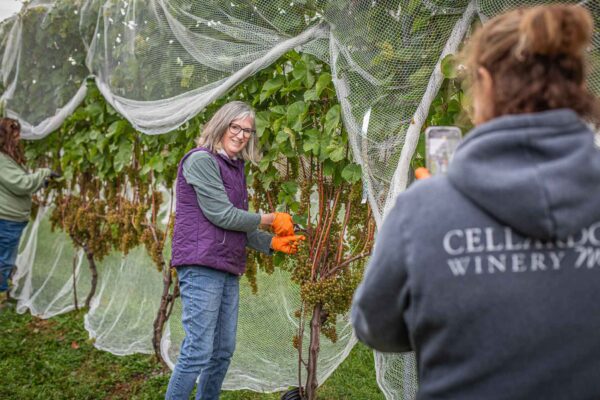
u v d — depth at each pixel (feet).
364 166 7.93
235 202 9.22
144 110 11.17
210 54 9.57
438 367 3.38
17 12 14.48
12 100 15.62
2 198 14.56
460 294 3.21
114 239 14.80
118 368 13.14
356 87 7.92
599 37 5.84
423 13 7.12
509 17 3.39
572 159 3.07
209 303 9.06
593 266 3.16
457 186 3.29
